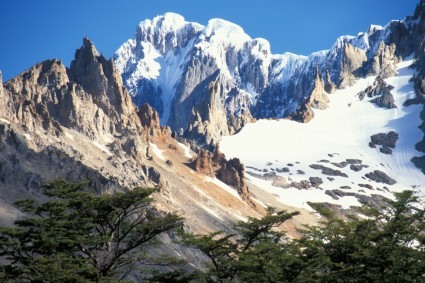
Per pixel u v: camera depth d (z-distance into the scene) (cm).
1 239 6006
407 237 6838
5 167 13162
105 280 5956
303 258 6488
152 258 6544
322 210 7219
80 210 6350
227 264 6350
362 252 6656
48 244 5966
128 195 6281
